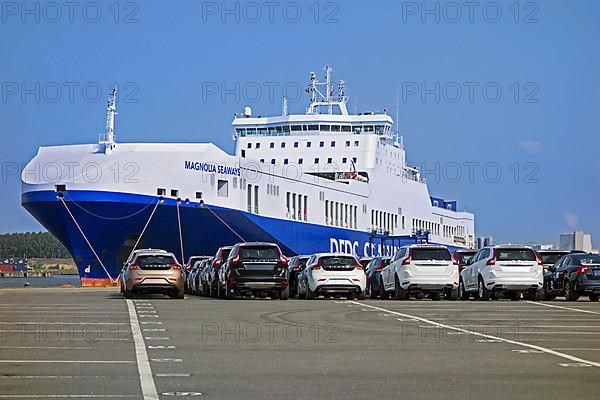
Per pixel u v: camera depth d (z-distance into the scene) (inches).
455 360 704.4
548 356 734.5
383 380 596.4
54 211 2443.4
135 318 1116.5
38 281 4707.2
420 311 1295.5
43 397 524.1
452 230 5191.9
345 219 3671.3
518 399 522.6
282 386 569.9
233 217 2736.2
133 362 682.2
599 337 903.1
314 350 769.6
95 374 617.9
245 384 577.6
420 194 4623.5
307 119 3983.8
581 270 1609.3
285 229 3122.5
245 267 1594.5
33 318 1111.0
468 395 536.4
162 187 2507.4
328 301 1585.9
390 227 4153.5
